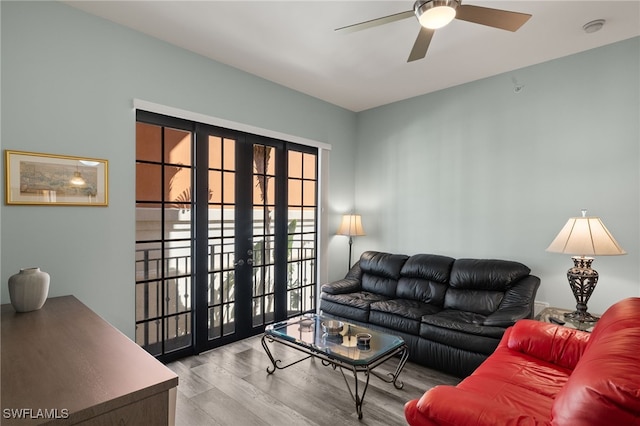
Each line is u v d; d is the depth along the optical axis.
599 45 3.10
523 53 3.24
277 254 4.07
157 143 3.04
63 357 1.32
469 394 1.44
